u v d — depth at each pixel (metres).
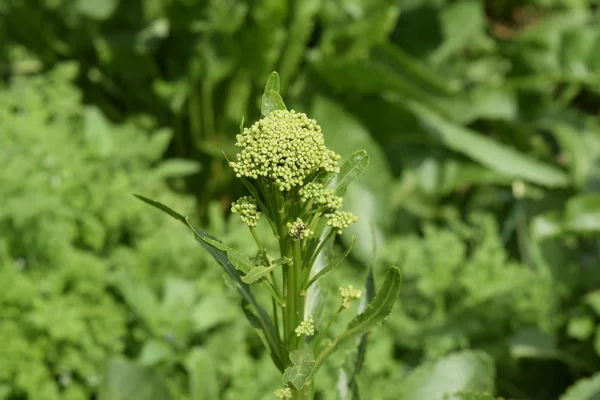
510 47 4.89
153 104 4.46
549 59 4.71
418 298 3.42
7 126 3.44
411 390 1.82
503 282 3.24
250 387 2.82
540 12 5.64
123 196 3.22
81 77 4.50
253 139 1.25
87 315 2.87
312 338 1.46
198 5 3.94
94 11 3.86
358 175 1.33
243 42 3.96
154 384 2.55
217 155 4.19
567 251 3.78
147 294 2.96
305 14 3.93
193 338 3.07
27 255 2.97
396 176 4.36
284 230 1.30
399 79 3.96
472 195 4.58
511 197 4.42
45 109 3.67
